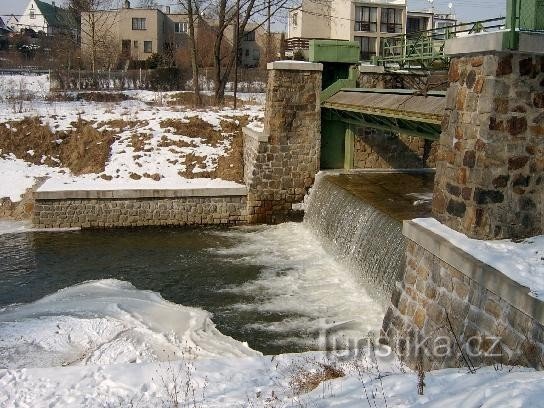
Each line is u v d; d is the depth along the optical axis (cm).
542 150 793
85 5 4441
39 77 3691
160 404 658
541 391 470
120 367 771
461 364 724
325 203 1802
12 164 2152
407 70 1930
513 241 784
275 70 1905
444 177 862
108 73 3428
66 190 1869
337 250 1602
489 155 775
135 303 1295
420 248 864
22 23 7138
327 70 2011
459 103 822
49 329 1128
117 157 2150
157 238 1817
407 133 1509
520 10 745
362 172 2009
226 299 1339
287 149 1958
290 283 1437
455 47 816
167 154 2170
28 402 677
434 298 810
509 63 762
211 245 1748
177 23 5728
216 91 2948
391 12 4809
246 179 2034
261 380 726
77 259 1620
